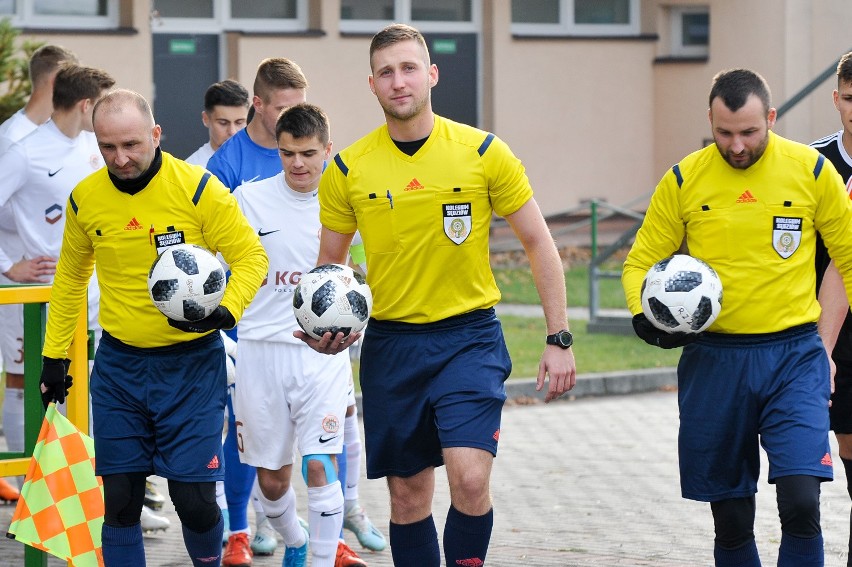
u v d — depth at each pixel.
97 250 6.91
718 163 6.61
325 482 7.82
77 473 7.60
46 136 9.68
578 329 19.66
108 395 6.98
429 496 6.91
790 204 6.54
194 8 24.11
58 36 22.39
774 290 6.55
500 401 6.64
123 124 6.61
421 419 6.72
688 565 8.45
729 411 6.61
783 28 24.80
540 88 26.67
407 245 6.62
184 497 6.95
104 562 7.05
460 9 26.28
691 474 6.75
